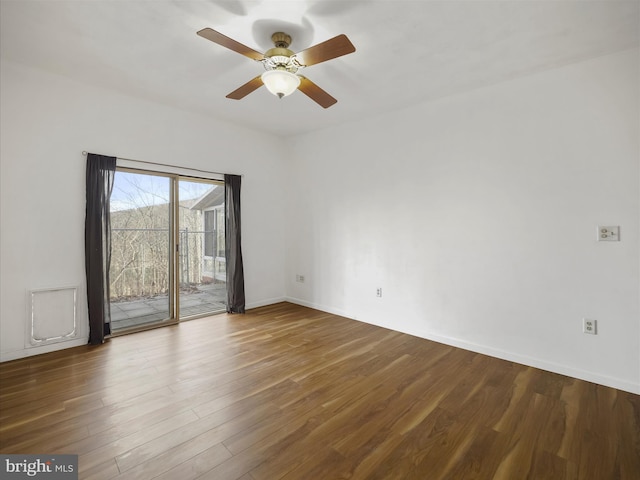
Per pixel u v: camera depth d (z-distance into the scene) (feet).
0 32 7.73
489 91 10.21
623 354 8.08
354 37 7.80
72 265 10.53
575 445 5.96
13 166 9.46
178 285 13.34
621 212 8.07
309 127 15.02
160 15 7.06
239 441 6.02
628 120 7.99
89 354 9.98
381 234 13.07
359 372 8.95
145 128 12.03
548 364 9.14
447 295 11.19
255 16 7.06
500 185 9.98
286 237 17.12
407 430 6.39
